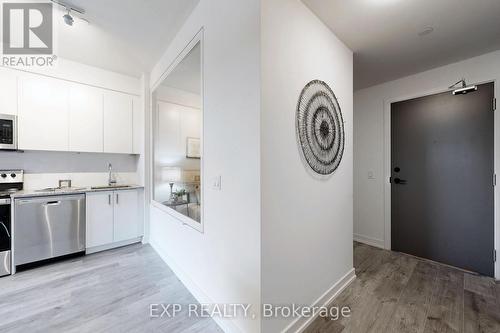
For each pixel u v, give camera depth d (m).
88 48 2.46
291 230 1.41
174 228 2.31
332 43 1.84
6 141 2.36
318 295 1.66
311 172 1.60
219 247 1.52
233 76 1.38
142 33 2.17
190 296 1.86
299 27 1.48
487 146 2.18
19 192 2.43
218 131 1.53
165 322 1.54
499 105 2.11
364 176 3.13
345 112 2.03
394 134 2.84
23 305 1.72
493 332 1.44
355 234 3.23
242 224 1.31
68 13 1.84
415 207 2.66
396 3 1.53
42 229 2.38
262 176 1.20
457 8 1.57
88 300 1.79
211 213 1.62
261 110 1.19
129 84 3.24
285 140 1.36
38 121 2.56
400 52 2.17
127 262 2.51
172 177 2.56
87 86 2.89
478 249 2.23
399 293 1.90
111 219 2.88
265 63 1.21
